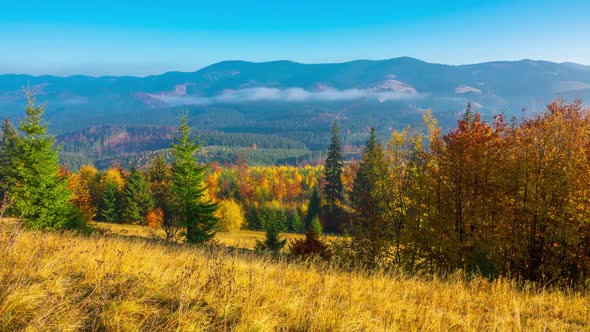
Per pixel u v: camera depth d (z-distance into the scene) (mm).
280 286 5461
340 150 64312
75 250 6086
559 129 14266
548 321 5926
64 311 3332
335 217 60219
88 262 5219
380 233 17391
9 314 2977
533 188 14078
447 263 15797
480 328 5020
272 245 30328
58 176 22562
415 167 17922
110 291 4152
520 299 7328
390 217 18422
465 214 15836
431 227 16281
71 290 4043
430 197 16906
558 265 13617
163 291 4457
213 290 4547
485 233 15289
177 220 27562
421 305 5777
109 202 63219
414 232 16672
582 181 13086
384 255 17438
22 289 3383
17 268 4273
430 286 7961
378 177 19500
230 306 4102
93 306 3617
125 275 5016
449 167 16391
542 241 14250
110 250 6590
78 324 3205
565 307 7020
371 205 18094
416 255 17000
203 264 6477
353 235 17891
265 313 3986
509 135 16000
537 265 14281
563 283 12992
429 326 4465
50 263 4547
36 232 7402
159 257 7449
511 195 15125
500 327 4988
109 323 3223
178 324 3447
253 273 6258
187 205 25625
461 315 5676
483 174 15602
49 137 22172
